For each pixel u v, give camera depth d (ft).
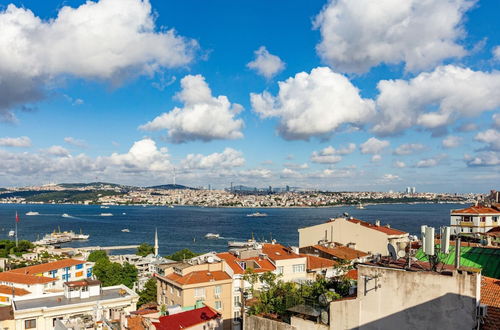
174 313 217.97
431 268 86.28
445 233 85.97
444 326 77.87
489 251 149.79
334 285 135.03
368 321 87.71
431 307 79.46
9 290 324.80
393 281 84.58
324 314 95.50
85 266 461.78
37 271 402.72
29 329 225.35
